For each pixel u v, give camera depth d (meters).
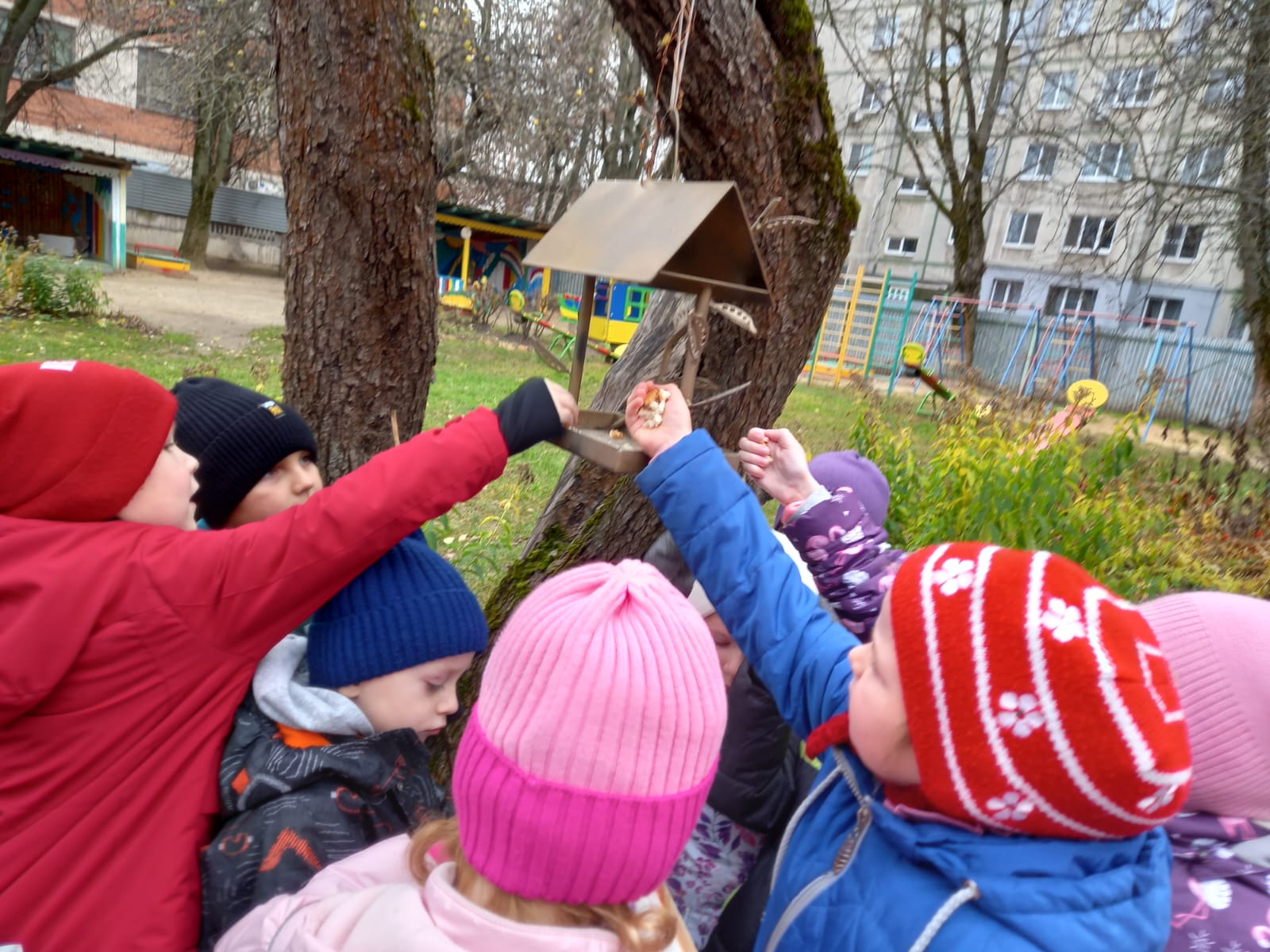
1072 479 3.73
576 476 2.52
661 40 1.53
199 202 23.86
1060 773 0.91
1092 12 15.74
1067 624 0.93
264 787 1.21
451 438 1.30
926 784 1.00
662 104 1.68
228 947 1.06
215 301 17.45
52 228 20.69
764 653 1.38
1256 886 1.15
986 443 3.94
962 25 16.98
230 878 1.17
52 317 12.14
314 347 2.08
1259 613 1.22
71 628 1.14
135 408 1.21
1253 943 1.10
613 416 1.56
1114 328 21.91
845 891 1.12
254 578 1.21
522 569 2.50
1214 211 10.16
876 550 1.66
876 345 20.50
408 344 2.13
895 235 28.34
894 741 1.06
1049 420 4.25
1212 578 3.49
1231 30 8.91
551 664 0.88
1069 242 24.16
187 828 1.19
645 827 0.87
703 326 1.39
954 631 0.97
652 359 2.20
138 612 1.17
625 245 1.30
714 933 1.58
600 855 0.86
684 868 1.67
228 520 1.60
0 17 20.27
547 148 19.92
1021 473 3.46
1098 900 0.96
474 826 0.90
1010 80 19.06
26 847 1.12
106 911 1.14
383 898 0.97
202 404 1.54
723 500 1.38
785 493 1.72
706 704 0.91
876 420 4.13
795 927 1.16
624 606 0.93
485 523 5.15
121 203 19.69
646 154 1.50
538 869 0.87
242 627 1.22
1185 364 18.02
